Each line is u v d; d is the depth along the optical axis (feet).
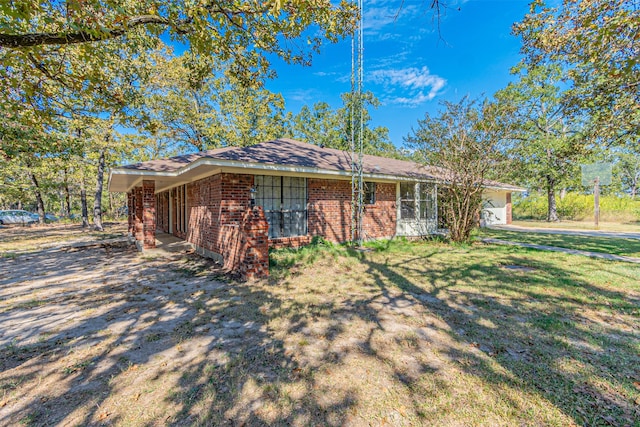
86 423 6.63
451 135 30.81
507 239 37.06
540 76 60.90
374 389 7.67
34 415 6.90
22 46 11.45
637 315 12.33
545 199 78.38
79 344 10.50
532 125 61.41
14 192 76.69
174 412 6.96
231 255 21.68
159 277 20.24
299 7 15.07
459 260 24.11
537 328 11.16
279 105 85.66
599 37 16.63
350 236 34.32
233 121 77.82
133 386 8.00
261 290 16.51
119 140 58.85
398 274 19.69
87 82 20.16
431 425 6.40
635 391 7.43
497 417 6.60
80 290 17.38
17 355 9.77
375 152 107.55
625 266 21.31
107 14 13.44
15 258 28.66
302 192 30.89
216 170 25.64
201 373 8.56
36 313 13.64
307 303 14.30
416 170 40.32
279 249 28.19
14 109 16.05
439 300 14.56
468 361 8.92
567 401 7.10
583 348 9.62
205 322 12.27
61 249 34.96
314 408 7.01
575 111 25.80
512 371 8.36
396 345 10.00
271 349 9.89
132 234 46.14
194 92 71.15
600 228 51.49
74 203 115.24
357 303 14.25
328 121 101.24
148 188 32.35
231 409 7.01
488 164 30.22
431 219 41.70
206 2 15.12
